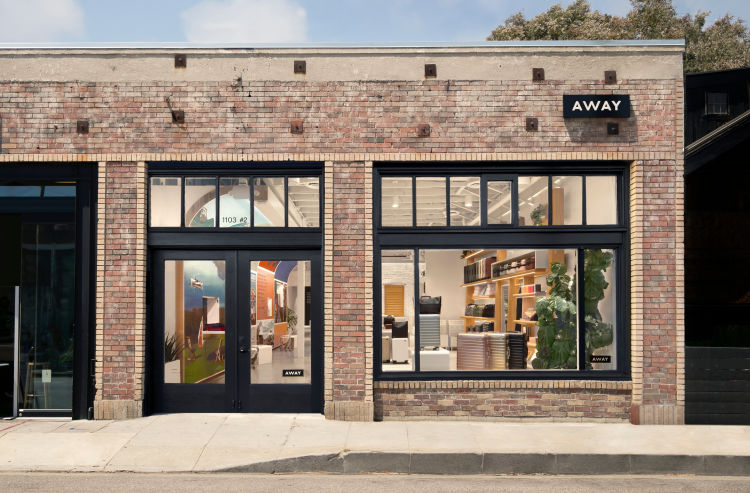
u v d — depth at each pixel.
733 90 10.55
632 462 7.75
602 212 9.88
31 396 9.88
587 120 9.75
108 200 9.73
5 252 9.98
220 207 9.95
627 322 9.74
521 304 9.91
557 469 7.74
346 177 9.74
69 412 9.81
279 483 7.12
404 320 9.84
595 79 9.78
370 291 9.62
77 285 9.83
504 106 9.78
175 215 9.92
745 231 10.40
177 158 9.72
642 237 9.62
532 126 9.72
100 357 9.62
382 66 9.82
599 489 6.96
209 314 9.97
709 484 7.22
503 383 9.68
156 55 9.81
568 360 9.88
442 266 9.88
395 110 9.80
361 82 9.81
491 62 9.80
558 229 9.82
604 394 9.70
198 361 9.96
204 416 9.71
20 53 9.78
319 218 9.91
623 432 8.97
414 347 9.80
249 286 10.00
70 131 9.75
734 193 10.48
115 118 9.77
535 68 9.80
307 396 9.92
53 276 9.97
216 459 7.75
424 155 9.73
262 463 7.62
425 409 9.69
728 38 27.89
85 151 9.73
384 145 9.75
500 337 9.89
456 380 9.70
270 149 9.77
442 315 9.84
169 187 9.95
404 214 9.88
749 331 10.21
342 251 9.67
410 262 9.86
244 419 9.53
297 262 10.00
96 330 9.66
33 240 9.98
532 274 9.91
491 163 9.86
